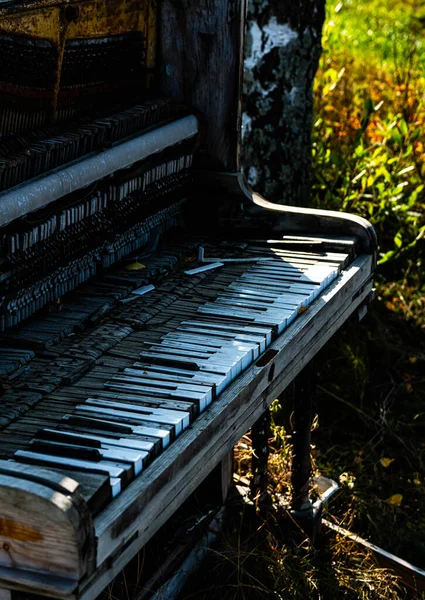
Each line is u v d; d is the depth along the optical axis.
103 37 3.22
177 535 3.28
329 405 4.86
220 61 3.56
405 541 3.92
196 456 2.22
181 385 2.41
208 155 3.69
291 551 3.51
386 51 8.83
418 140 6.43
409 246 5.63
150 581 2.97
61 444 2.06
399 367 5.19
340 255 3.48
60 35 2.91
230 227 3.74
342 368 4.95
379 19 10.34
